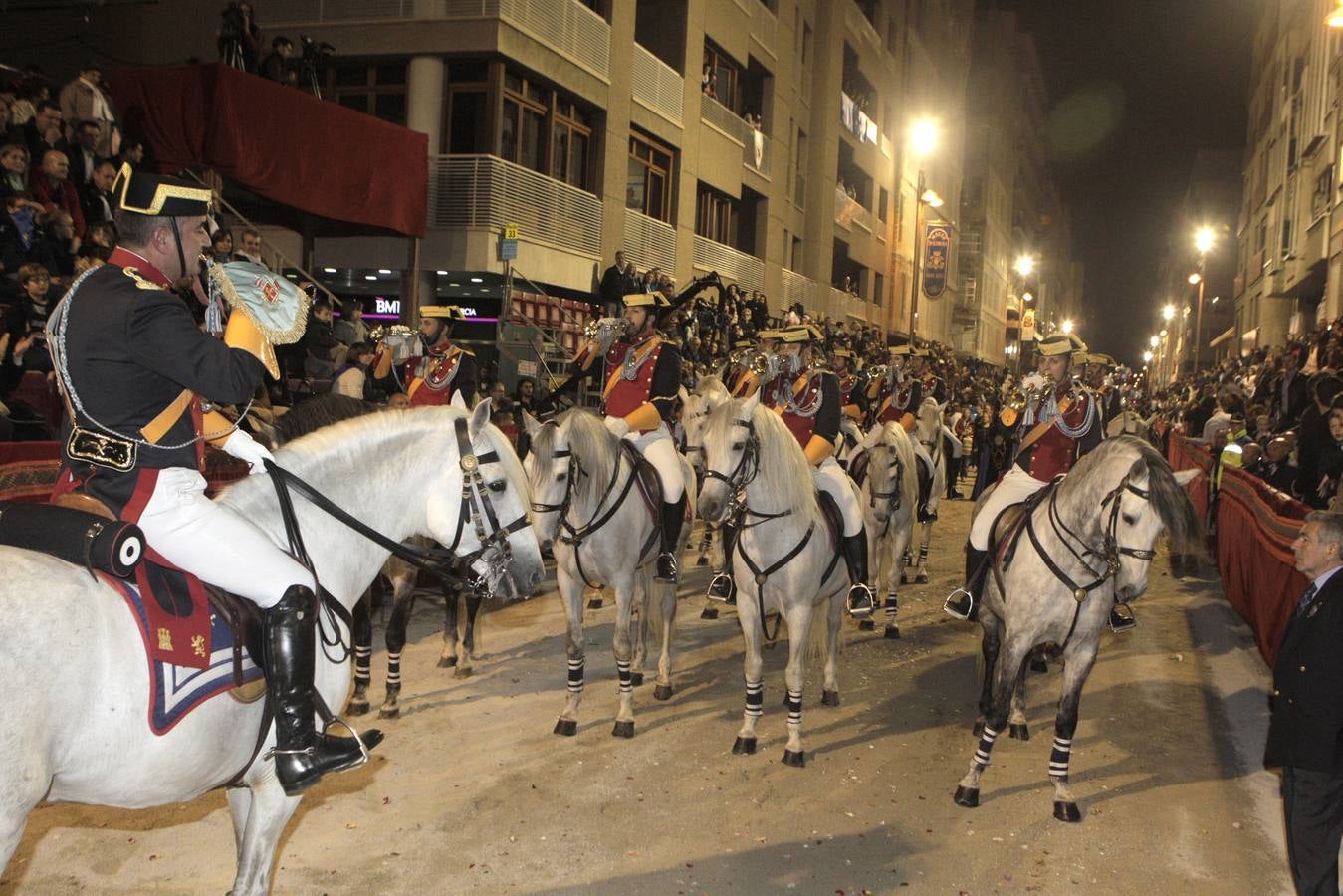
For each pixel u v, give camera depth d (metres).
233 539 3.07
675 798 5.53
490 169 17.09
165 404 2.98
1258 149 45.03
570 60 19.08
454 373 7.81
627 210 21.78
